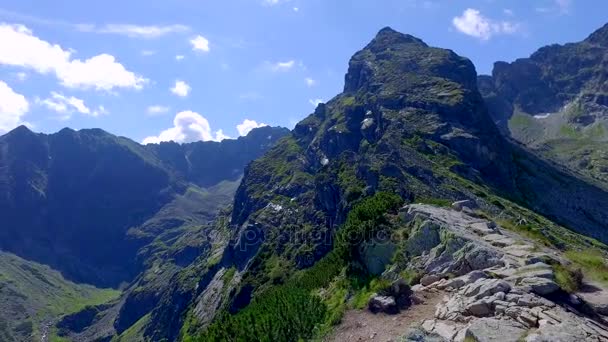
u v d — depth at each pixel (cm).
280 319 3791
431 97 16750
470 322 2902
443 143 13650
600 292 3259
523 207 10994
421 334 2886
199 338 4566
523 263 3628
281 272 13238
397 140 13362
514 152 18300
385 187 10062
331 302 4262
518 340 2603
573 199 16125
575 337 2572
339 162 15338
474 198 9688
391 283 3712
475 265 3800
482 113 16788
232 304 13462
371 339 3102
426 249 4281
